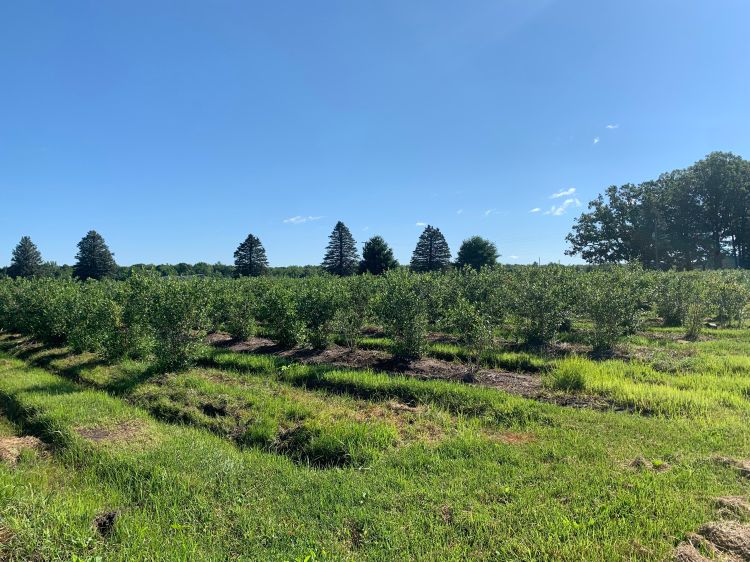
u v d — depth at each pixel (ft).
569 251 190.60
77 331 46.32
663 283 59.93
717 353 38.52
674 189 176.96
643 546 12.26
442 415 24.80
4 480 17.52
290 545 13.33
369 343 46.32
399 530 13.73
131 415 26.04
